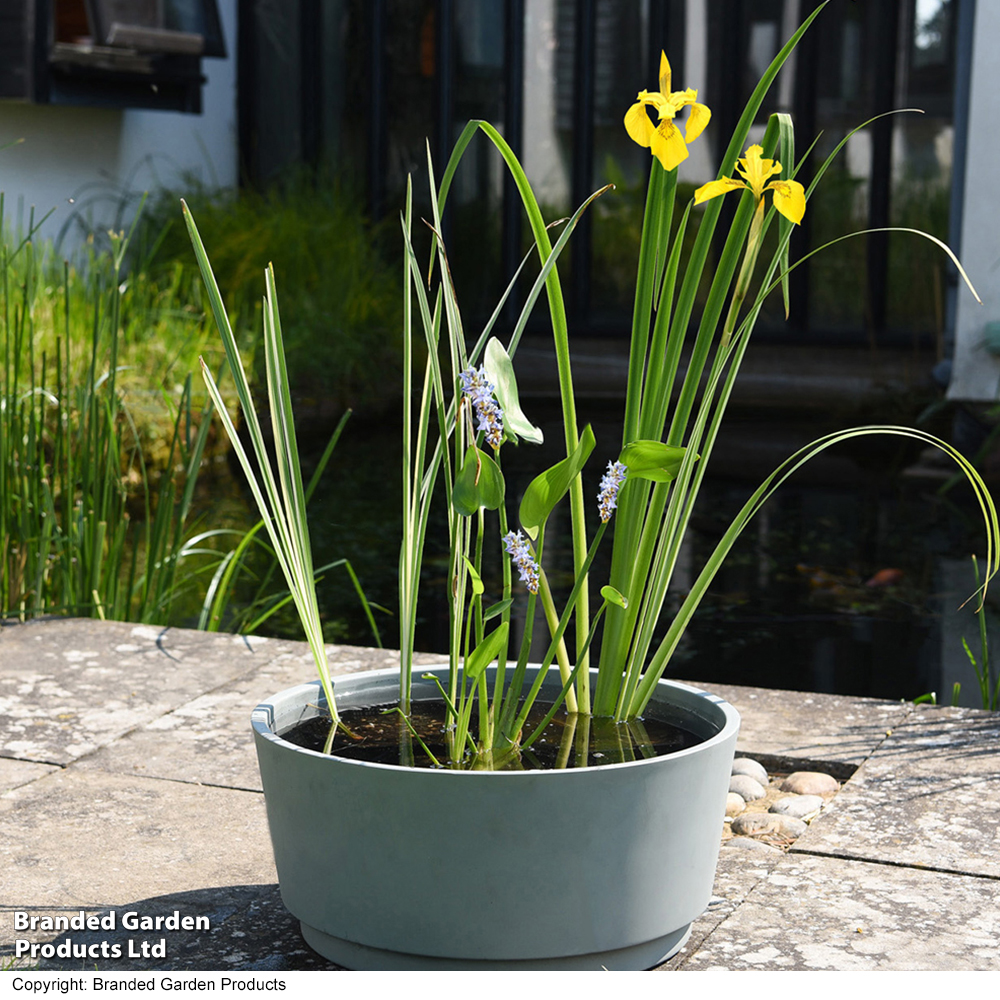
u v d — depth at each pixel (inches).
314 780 56.4
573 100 357.4
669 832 56.7
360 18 367.2
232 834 77.5
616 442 294.4
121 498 129.3
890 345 338.0
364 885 56.2
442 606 167.2
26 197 300.2
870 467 271.3
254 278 302.0
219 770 87.2
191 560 181.9
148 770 87.2
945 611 168.1
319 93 372.8
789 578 185.0
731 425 312.7
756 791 85.0
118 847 75.4
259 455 60.8
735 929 65.2
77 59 290.8
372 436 290.7
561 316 65.7
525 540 59.2
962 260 276.7
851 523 220.8
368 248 344.2
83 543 127.7
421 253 365.1
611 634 68.1
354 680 67.6
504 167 365.1
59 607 124.9
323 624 157.9
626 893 56.1
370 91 366.9
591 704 69.4
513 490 240.2
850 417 317.1
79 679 105.7
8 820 79.0
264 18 374.0
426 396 63.5
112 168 327.0
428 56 363.6
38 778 85.7
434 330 61.4
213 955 62.5
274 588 171.6
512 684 62.6
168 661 110.8
